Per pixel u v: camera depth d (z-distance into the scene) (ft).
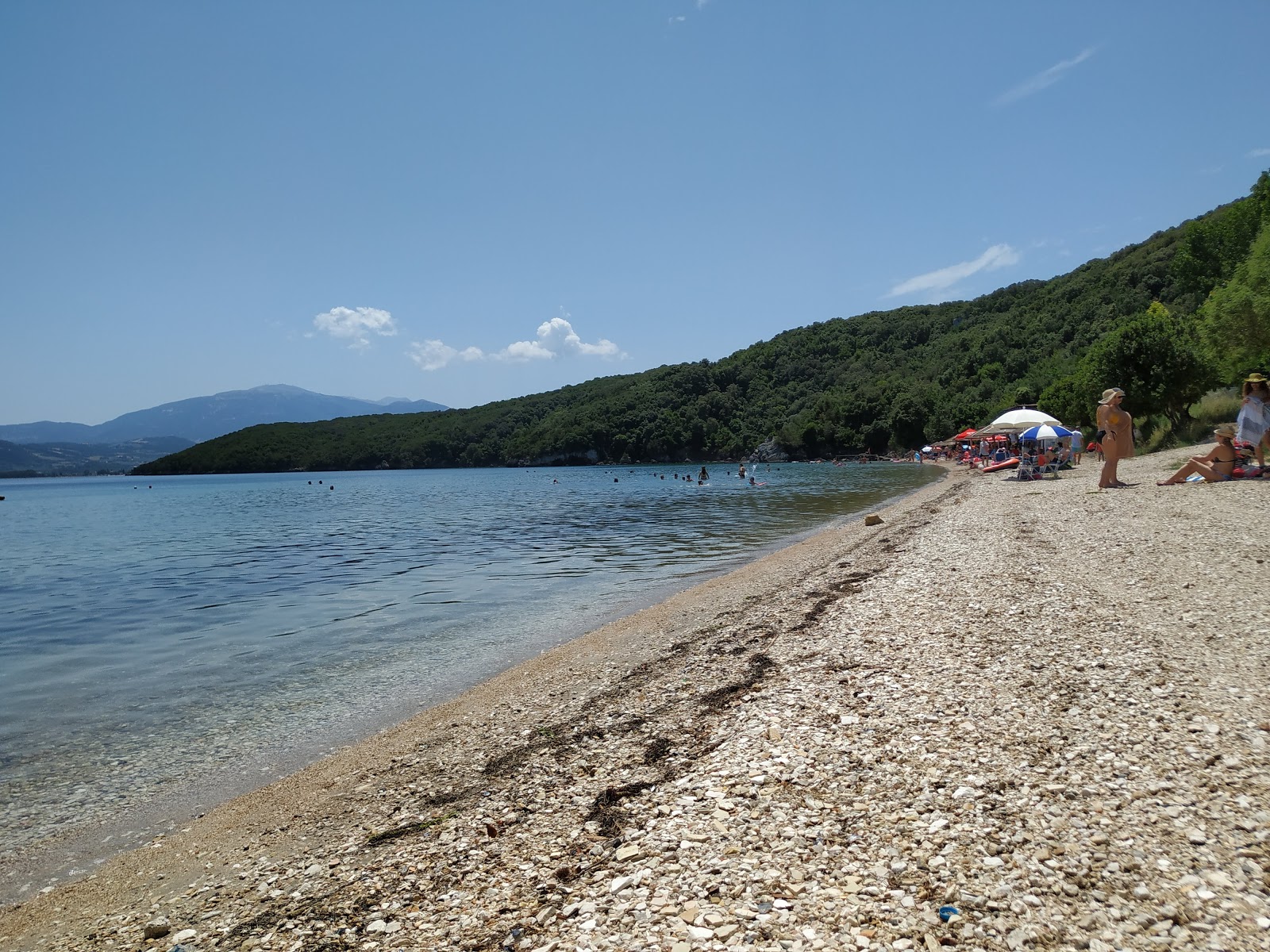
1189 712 19.56
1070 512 60.54
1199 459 67.26
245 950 14.88
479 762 24.08
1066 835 14.83
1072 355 321.52
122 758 26.91
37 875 19.34
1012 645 27.32
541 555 77.15
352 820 20.92
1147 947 11.53
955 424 373.40
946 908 13.06
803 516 106.83
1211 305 96.68
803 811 17.22
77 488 443.73
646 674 32.01
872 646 30.12
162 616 53.57
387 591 59.52
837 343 586.86
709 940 13.05
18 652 43.57
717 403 552.00
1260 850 13.39
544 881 16.02
